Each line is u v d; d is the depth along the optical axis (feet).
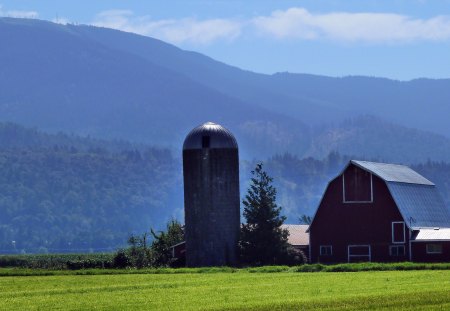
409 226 538.88
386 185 547.49
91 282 406.62
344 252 554.46
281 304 297.53
